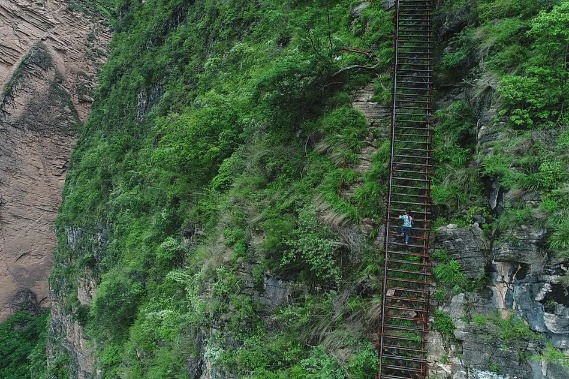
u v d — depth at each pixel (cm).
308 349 914
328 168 1066
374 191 977
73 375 2564
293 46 1431
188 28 2508
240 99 1490
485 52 960
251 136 1351
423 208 911
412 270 870
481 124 906
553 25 824
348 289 915
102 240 2467
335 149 1080
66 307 2808
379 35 1232
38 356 3662
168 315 1308
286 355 913
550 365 717
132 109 2814
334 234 957
